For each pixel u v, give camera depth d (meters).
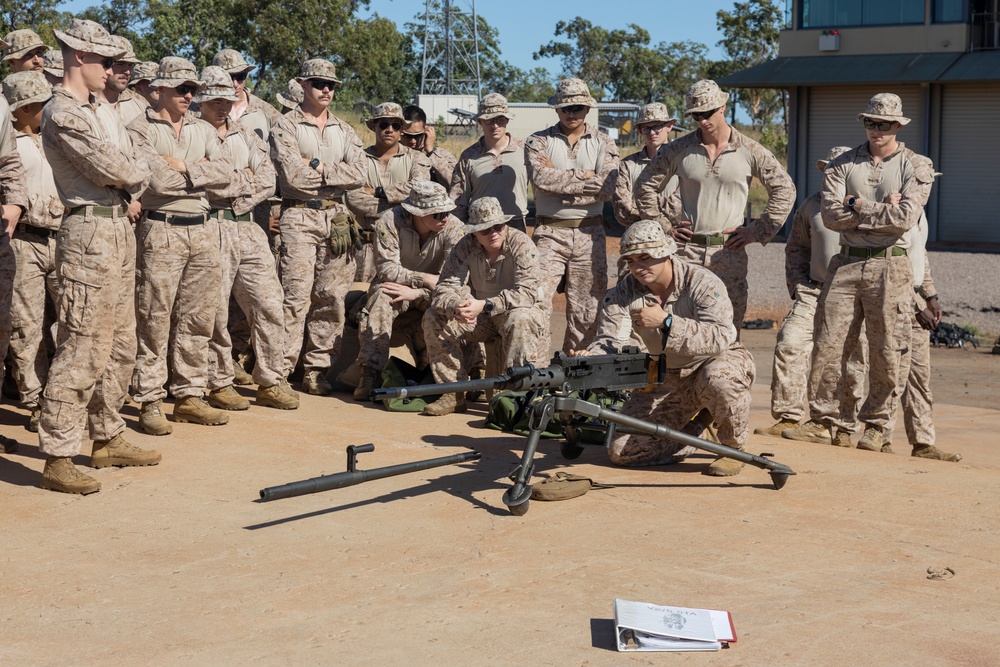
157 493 5.85
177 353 7.39
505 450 6.88
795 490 5.98
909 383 8.16
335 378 8.98
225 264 7.78
